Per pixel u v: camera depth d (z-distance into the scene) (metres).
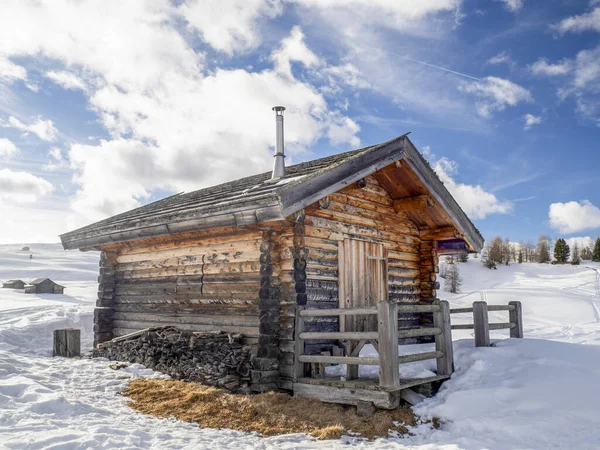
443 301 7.96
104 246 12.11
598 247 95.94
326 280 8.78
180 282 10.23
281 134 10.55
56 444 4.98
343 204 9.40
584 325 22.23
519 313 9.92
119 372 9.24
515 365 7.58
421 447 5.52
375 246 10.07
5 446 4.82
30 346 14.08
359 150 10.13
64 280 63.09
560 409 6.07
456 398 6.68
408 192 10.44
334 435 6.03
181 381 8.59
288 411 6.88
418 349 9.21
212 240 9.60
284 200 7.09
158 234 9.45
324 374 7.79
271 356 7.86
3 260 79.81
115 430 5.73
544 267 80.69
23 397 6.99
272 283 8.10
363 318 9.49
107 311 12.04
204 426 6.36
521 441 5.57
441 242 11.58
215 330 9.27
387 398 6.59
